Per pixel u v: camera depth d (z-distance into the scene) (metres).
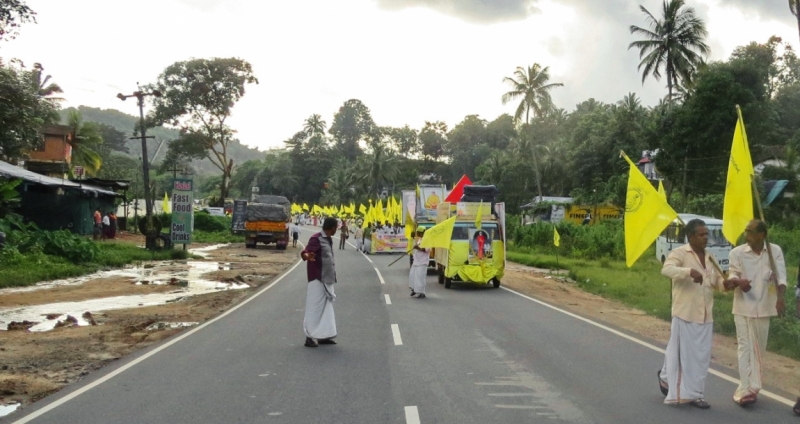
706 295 6.69
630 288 19.06
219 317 13.36
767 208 35.75
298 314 13.83
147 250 30.72
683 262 6.73
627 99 67.56
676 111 41.72
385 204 79.75
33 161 46.91
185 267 26.09
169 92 60.41
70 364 8.93
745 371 6.77
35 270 19.94
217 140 65.69
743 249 6.85
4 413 6.52
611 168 67.50
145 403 6.80
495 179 71.38
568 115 95.62
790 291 13.30
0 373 8.36
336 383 7.66
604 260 28.62
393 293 18.16
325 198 105.50
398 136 113.00
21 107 26.33
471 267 19.39
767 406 6.71
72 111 57.53
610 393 7.23
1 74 25.41
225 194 65.62
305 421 6.16
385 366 8.61
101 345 10.34
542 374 8.16
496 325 12.31
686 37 45.75
